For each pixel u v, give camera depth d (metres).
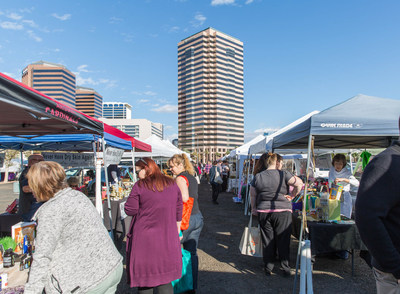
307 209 4.07
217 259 4.72
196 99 135.75
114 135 5.49
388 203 1.37
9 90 1.81
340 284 3.65
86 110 164.50
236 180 13.63
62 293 1.70
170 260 2.40
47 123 3.55
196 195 3.51
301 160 10.91
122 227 5.01
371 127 3.24
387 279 1.58
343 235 3.57
